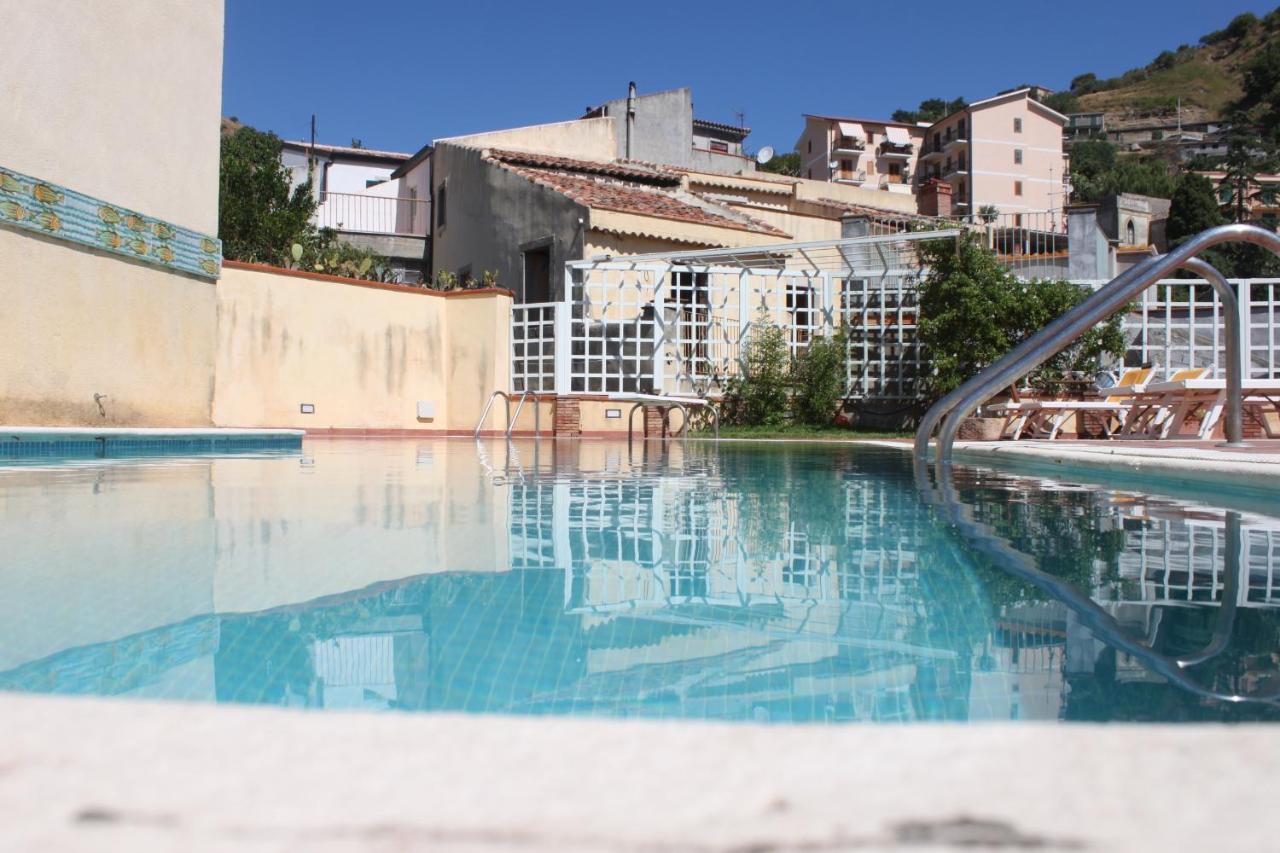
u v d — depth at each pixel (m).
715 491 5.01
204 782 0.70
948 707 1.51
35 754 0.75
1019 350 5.93
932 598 2.33
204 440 7.98
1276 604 2.26
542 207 16.70
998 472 6.20
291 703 1.49
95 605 2.12
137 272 7.96
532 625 2.07
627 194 17.91
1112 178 87.06
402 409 12.68
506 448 9.80
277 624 2.02
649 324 14.58
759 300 15.91
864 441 11.76
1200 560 2.85
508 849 0.60
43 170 6.89
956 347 13.47
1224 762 0.75
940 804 0.67
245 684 1.59
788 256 16.53
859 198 27.36
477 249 19.19
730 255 14.40
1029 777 0.72
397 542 3.17
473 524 3.65
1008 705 1.52
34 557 2.66
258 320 11.26
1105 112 151.38
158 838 0.61
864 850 0.59
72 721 0.83
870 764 0.75
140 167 7.97
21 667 1.64
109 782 0.70
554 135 22.28
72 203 7.17
